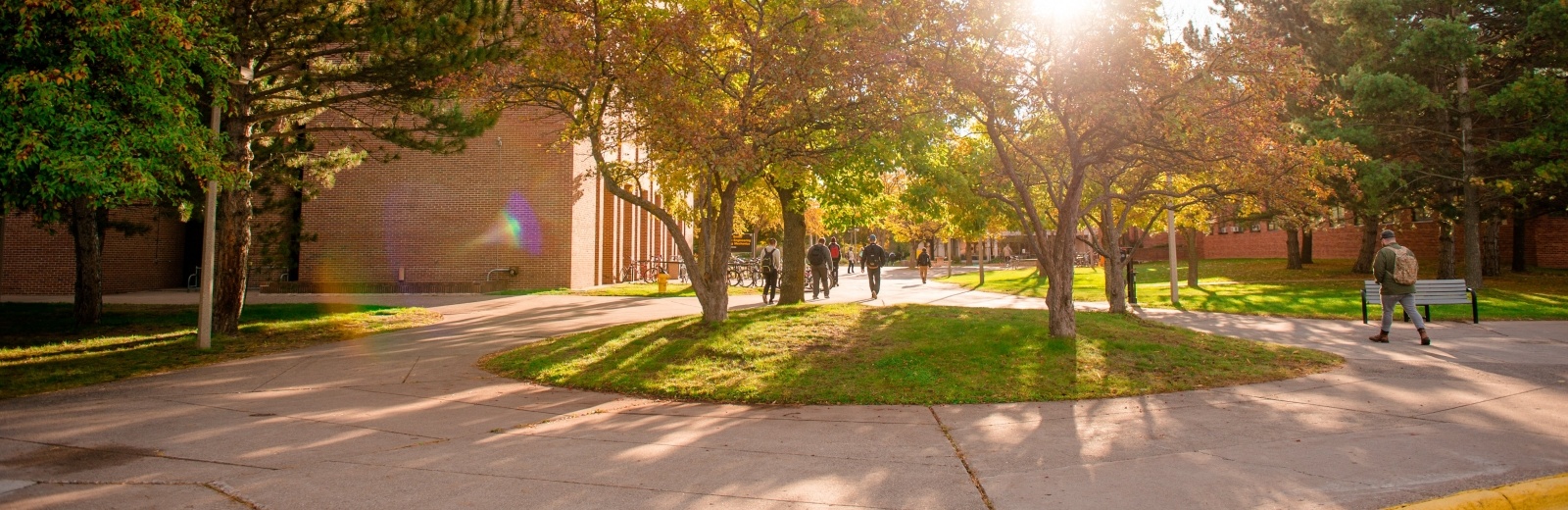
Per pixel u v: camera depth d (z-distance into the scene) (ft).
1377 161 59.21
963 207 37.58
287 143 52.65
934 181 36.63
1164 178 48.01
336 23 34.88
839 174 43.62
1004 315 38.96
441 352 35.32
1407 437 17.48
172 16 24.50
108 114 23.50
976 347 29.32
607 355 30.66
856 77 31.19
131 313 56.65
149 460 16.89
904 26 29.55
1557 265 92.89
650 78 31.53
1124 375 25.34
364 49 36.35
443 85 34.63
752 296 72.43
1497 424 18.70
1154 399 22.36
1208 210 56.34
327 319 50.29
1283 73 28.48
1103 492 13.87
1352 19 62.59
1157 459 16.05
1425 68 61.67
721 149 30.66
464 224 85.05
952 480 14.82
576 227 87.20
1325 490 13.84
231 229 41.39
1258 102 29.71
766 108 32.30
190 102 27.14
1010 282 91.50
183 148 25.67
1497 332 37.58
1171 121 27.61
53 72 21.83
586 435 19.01
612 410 22.33
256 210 59.77
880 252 66.39
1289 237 96.43
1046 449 17.01
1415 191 66.28
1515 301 52.90
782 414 21.30
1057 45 28.63
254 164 49.19
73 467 16.34
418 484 14.92
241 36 34.73
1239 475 14.84
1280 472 14.99
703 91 33.94
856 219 56.03
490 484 14.83
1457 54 56.90
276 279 83.15
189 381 27.96
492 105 36.60
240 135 39.32
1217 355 28.63
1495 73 66.03
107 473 15.85
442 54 35.86
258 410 22.61
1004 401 22.30
